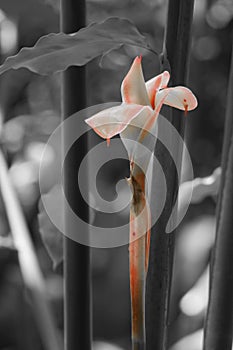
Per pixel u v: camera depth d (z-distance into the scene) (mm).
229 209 1175
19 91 2574
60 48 1147
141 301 1084
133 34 1147
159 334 1158
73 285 1246
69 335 1255
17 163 2906
